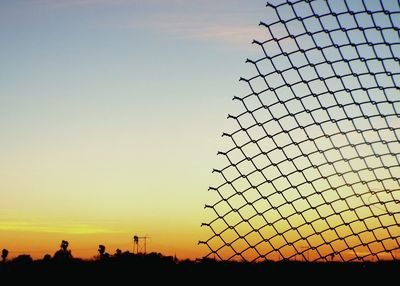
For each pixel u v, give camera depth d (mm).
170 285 4051
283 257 4539
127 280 3977
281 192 4609
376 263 4457
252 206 4547
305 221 4668
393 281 4301
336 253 4664
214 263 4266
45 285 3848
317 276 4344
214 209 4480
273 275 4332
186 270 4141
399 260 4453
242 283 4277
